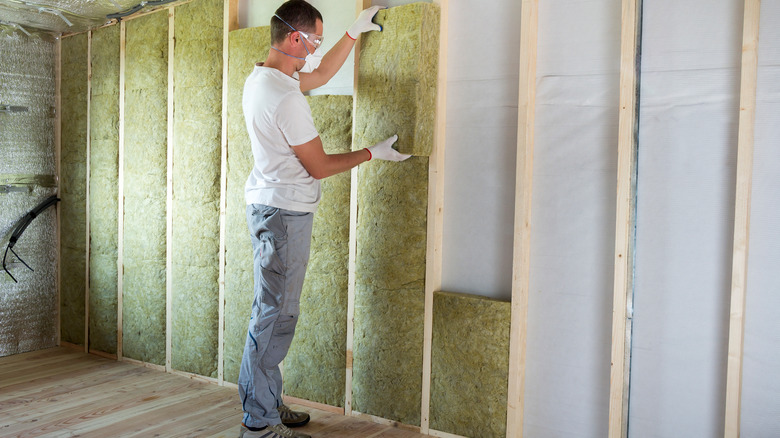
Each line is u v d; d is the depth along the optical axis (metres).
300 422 3.04
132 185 3.98
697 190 2.42
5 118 4.16
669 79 2.45
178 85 3.71
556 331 2.74
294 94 2.60
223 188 3.52
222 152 3.51
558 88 2.69
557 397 2.76
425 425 2.97
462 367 2.86
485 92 2.87
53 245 4.45
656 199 2.50
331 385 3.26
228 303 3.55
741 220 2.23
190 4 3.62
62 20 4.01
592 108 2.62
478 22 2.88
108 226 4.15
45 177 4.39
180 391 3.53
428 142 2.90
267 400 2.75
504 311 2.75
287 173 2.66
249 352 2.73
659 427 2.53
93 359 4.16
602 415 2.66
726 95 2.35
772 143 2.27
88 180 4.24
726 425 2.29
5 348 4.21
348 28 3.17
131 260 4.02
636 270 2.55
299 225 2.70
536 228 2.76
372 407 3.12
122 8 3.79
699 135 2.40
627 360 2.52
